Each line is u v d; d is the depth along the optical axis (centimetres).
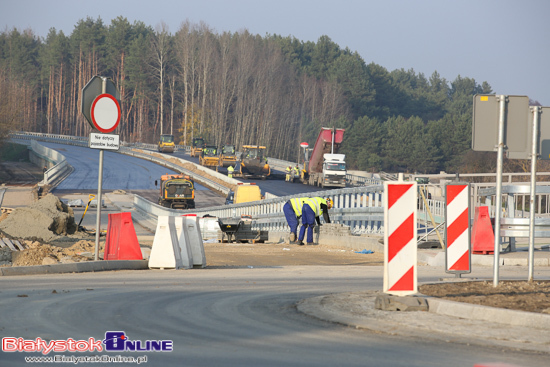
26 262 3078
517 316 1410
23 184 15588
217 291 1991
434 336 1293
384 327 1374
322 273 2695
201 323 1419
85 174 16700
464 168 18100
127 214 2869
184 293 1923
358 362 1066
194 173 16500
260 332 1321
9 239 3734
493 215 3688
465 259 1991
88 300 1728
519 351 1177
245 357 1094
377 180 15225
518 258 3000
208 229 6206
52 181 14862
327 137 13062
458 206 1986
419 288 1830
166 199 10812
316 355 1112
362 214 4800
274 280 2377
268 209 6569
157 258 2786
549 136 1964
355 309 1598
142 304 1678
